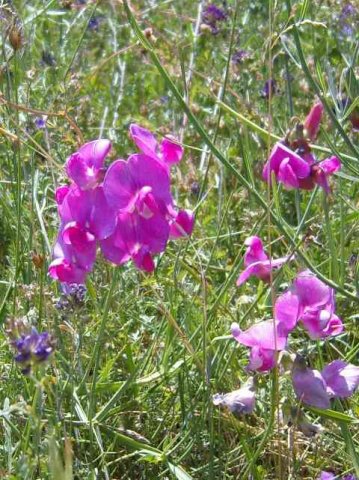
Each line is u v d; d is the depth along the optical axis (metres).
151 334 0.47
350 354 0.41
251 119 0.63
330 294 0.34
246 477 0.38
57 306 0.39
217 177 0.61
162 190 0.33
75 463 0.38
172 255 0.47
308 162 0.36
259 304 0.46
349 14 0.70
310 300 0.34
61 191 0.34
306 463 0.41
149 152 0.33
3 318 0.44
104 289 0.48
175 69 0.73
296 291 0.34
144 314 0.48
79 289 0.39
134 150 0.67
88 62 0.85
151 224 0.33
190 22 0.85
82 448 0.39
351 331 0.48
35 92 0.68
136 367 0.39
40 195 0.56
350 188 0.59
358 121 0.44
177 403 0.42
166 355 0.41
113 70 0.82
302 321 0.34
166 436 0.40
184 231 0.34
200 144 0.68
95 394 0.41
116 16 0.84
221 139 0.67
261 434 0.40
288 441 0.40
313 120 0.36
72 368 0.39
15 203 0.50
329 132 0.59
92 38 0.86
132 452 0.40
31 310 0.42
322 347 0.48
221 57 0.79
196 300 0.46
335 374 0.34
